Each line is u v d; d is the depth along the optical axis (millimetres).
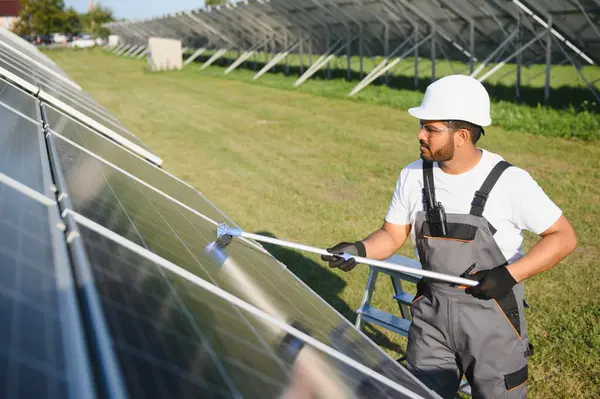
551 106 13352
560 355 3910
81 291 952
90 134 3141
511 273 2146
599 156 9461
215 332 1152
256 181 8672
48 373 686
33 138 2105
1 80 3363
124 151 3285
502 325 2273
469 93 2189
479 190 2242
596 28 12203
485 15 14852
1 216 1098
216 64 32938
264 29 26203
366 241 2523
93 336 834
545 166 8984
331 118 14609
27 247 1011
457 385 2430
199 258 1732
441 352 2379
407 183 2439
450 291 2307
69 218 1263
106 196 1756
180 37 37219
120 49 49188
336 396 1240
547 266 2188
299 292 2162
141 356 864
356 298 4840
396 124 13500
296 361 1307
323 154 10523
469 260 2271
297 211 7191
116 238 1345
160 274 1290
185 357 961
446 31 17109
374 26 19953
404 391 1512
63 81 5934
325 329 1772
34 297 845
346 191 8109
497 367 2297
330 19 21594
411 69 21188
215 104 17781
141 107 17203
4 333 716
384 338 4336
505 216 2254
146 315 1016
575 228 6305
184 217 2289
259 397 1007
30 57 6613
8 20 76312
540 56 15820
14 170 1516
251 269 2012
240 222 6734
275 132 12875
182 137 12398
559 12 12656
